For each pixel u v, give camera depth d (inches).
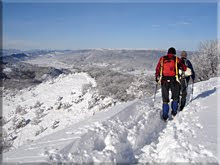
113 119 208.8
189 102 347.9
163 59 279.3
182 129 217.2
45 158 127.1
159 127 237.8
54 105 1136.2
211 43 976.3
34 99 1424.7
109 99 950.4
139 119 232.7
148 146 181.6
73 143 150.6
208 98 346.6
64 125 860.0
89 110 936.9
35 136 831.1
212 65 945.5
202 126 212.2
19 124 979.3
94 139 162.9
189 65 343.6
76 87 1314.0
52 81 1769.2
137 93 914.7
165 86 269.0
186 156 148.4
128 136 185.2
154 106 312.7
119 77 1132.5
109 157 145.0
